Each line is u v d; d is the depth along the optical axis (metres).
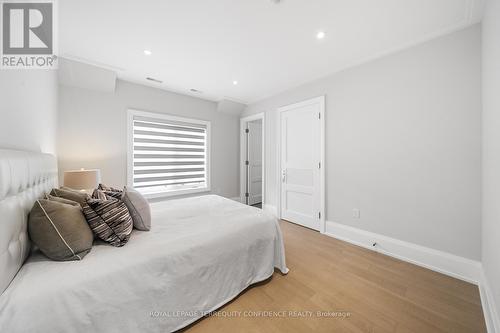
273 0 1.52
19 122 1.28
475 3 1.55
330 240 2.73
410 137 2.13
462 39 1.81
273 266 1.89
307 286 1.75
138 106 3.20
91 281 0.98
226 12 1.65
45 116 1.86
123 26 1.81
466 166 1.81
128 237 1.36
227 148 4.40
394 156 2.25
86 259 1.11
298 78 2.99
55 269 1.00
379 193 2.38
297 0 1.52
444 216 1.94
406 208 2.17
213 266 1.44
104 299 0.99
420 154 2.07
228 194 4.44
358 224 2.58
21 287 0.86
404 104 2.16
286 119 3.50
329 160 2.88
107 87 2.86
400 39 2.02
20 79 1.31
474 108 1.76
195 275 1.34
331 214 2.88
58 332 0.86
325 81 2.91
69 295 0.91
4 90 1.10
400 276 1.89
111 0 1.49
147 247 1.27
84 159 2.75
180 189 3.72
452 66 1.87
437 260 1.97
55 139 2.33
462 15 1.67
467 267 1.81
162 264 1.21
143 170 3.30
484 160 1.63
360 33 1.92
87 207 1.30
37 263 1.05
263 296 1.63
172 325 1.23
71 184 2.22
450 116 1.88
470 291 1.67
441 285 1.76
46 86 1.89
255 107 4.16
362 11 1.64
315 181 3.08
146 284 1.13
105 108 2.91
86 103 2.76
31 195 1.19
